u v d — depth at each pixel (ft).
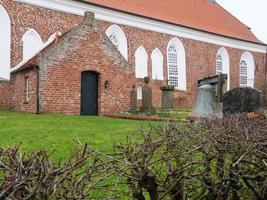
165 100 64.69
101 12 92.63
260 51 145.79
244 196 12.38
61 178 7.02
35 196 6.64
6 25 75.87
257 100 40.78
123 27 98.63
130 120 50.85
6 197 6.18
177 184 10.05
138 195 9.70
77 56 60.29
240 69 138.51
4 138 31.22
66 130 36.55
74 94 59.93
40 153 7.85
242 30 144.97
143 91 63.82
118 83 64.59
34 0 79.15
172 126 12.97
